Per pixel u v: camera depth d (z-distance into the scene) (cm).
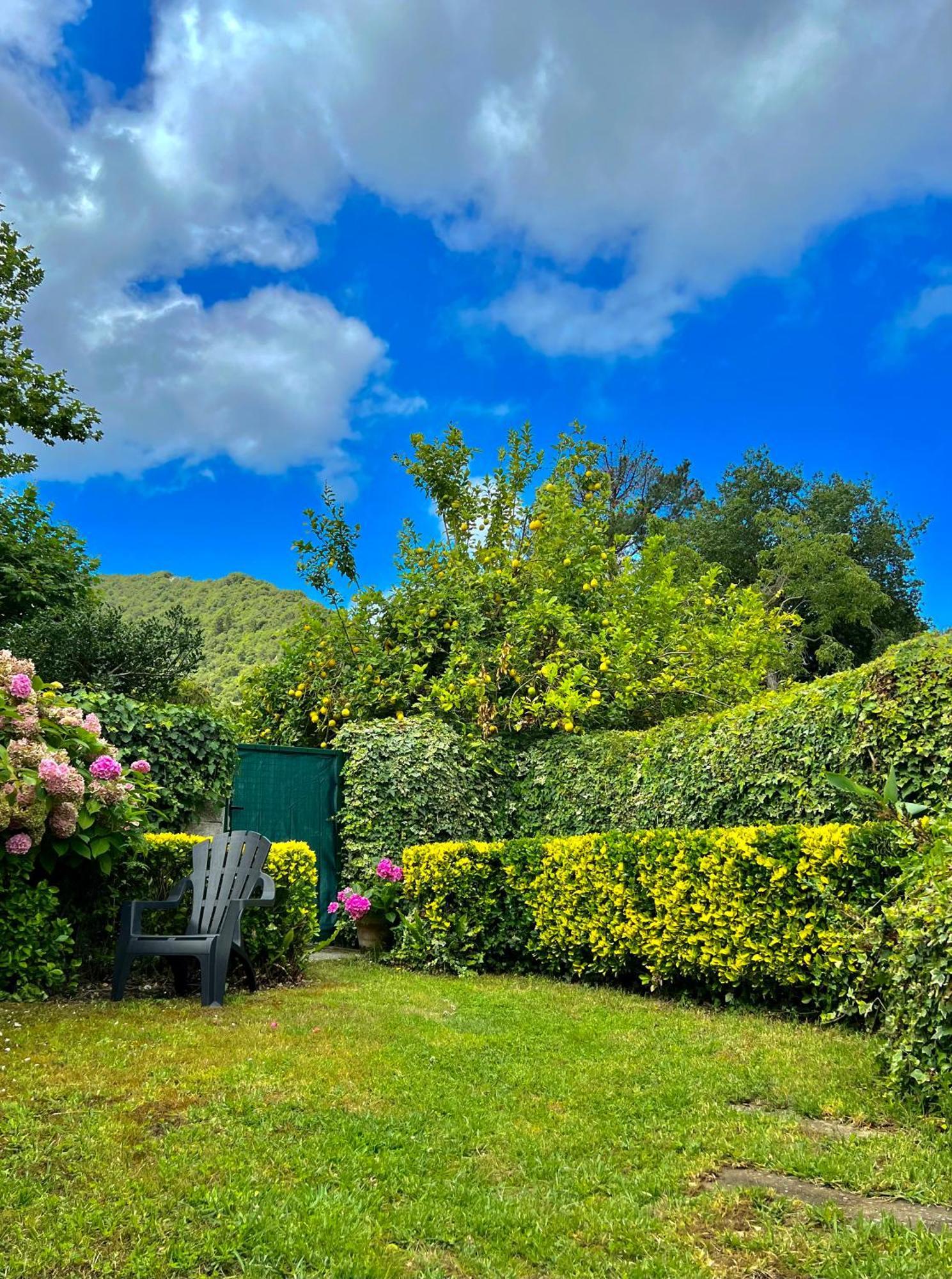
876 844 458
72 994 521
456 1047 434
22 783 483
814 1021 496
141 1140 281
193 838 636
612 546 1291
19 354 1577
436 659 1098
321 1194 246
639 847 611
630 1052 429
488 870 751
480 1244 230
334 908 834
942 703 496
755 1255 217
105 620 1473
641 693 988
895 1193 249
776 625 1270
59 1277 198
